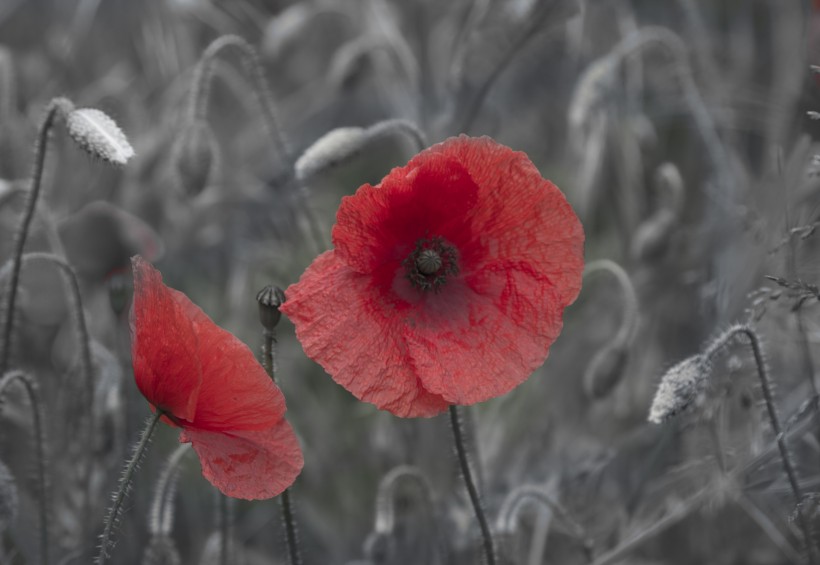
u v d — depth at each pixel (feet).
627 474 3.43
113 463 3.22
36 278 3.49
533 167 2.85
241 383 2.77
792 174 3.32
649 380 3.60
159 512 3.05
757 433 3.17
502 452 3.44
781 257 3.23
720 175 3.59
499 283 2.89
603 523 3.37
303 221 3.51
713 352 2.95
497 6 3.57
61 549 3.22
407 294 2.89
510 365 2.86
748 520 3.39
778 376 3.26
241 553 3.30
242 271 3.62
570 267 2.86
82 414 3.22
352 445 3.53
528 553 3.39
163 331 2.77
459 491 3.32
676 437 3.33
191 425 2.81
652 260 3.55
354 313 2.85
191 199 3.44
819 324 3.27
